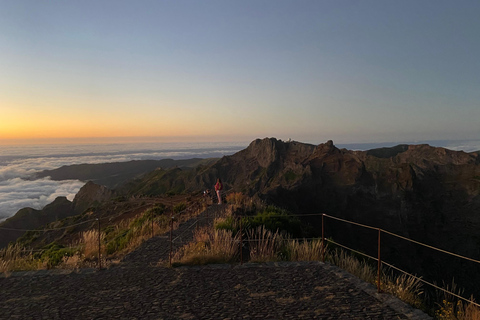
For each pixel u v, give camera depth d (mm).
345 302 6262
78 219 36031
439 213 104812
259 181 127375
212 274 8258
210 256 9359
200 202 24188
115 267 9391
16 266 9953
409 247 95062
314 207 105500
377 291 6773
